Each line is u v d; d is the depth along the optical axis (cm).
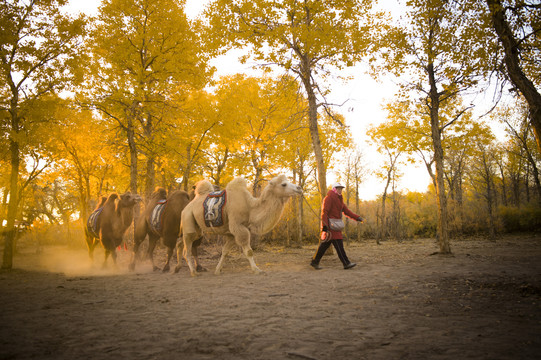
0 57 954
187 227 773
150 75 1216
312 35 912
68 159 1499
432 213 2723
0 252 2033
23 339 300
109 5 1164
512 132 2042
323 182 1062
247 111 1505
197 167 1733
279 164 1672
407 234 2709
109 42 1161
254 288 550
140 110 1191
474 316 356
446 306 402
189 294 513
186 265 1002
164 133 1333
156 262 1145
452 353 253
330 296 475
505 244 1545
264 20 1004
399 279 595
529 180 2853
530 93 577
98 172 1734
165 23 1204
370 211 3094
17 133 954
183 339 298
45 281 708
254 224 724
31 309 420
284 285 571
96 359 252
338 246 770
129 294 522
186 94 1359
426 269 719
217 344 284
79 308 425
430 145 1584
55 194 2816
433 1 810
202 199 784
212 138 1494
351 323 343
